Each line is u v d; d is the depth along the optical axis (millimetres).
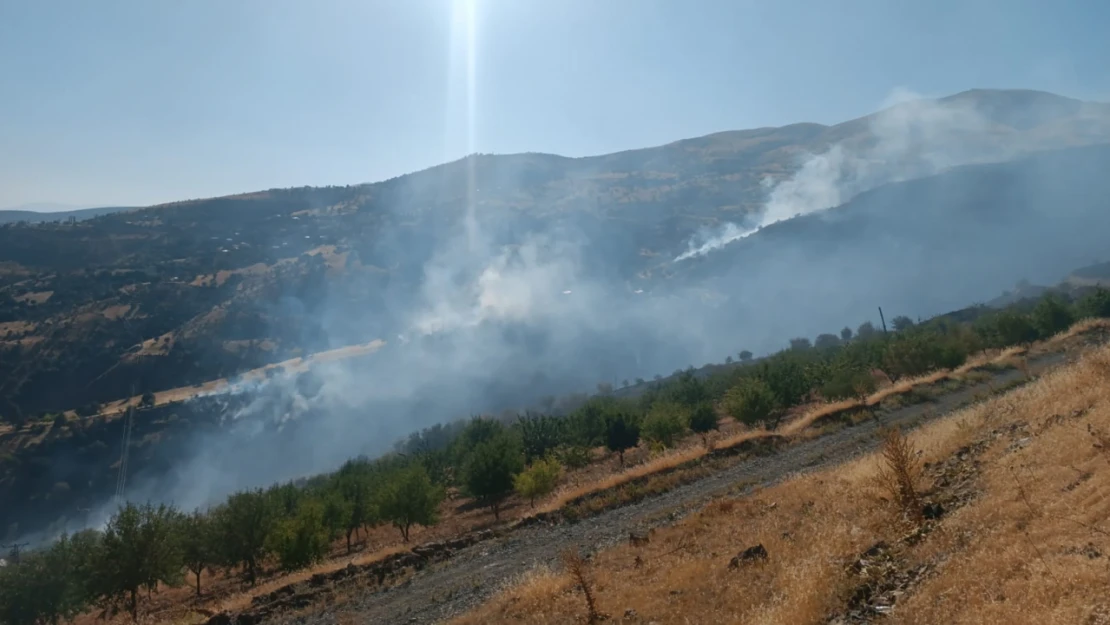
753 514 13148
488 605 12477
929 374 31875
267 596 17594
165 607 25156
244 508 27656
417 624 12930
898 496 9602
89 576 23328
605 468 36375
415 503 27844
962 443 11391
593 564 13211
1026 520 7230
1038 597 5672
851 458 17109
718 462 22156
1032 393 12703
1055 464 8281
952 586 6633
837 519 10500
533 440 43562
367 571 18359
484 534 20141
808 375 43062
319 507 30219
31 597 24312
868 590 7656
